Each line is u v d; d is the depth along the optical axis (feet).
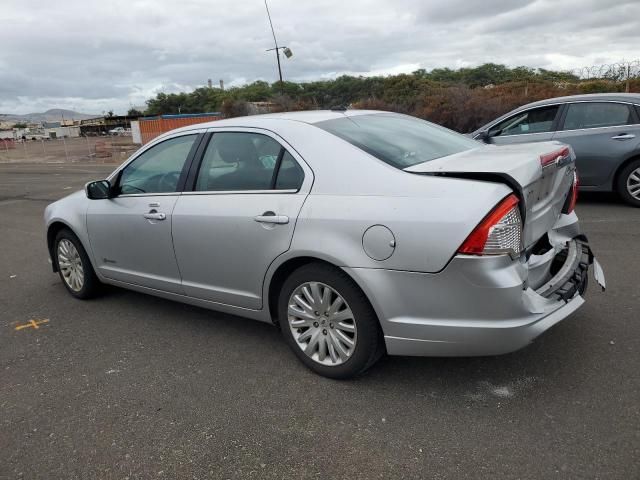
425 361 11.54
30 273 20.76
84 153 122.72
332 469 8.43
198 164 12.93
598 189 25.02
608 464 8.04
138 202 14.03
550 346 11.71
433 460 8.44
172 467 8.72
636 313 13.08
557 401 9.71
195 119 127.34
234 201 11.84
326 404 10.21
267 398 10.57
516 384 10.38
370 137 11.37
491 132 27.94
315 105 102.17
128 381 11.62
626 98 24.16
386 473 8.24
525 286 9.37
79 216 15.81
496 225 8.79
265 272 11.39
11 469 8.91
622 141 23.88
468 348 9.32
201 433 9.56
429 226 9.11
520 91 81.35
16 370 12.47
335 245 10.07
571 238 11.97
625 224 21.65
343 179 10.41
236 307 12.40
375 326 10.16
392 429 9.30
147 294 16.14
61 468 8.86
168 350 13.03
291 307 11.26
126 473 8.64
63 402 10.90
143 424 9.95
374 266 9.68
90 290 16.63
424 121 14.21
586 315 13.12
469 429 9.13
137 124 127.44
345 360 10.64
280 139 11.48
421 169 10.01
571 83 81.71
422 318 9.49
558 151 10.67
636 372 10.46
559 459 8.22
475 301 9.01
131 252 14.42
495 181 9.23
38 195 47.06
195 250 12.64
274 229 10.98
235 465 8.67
